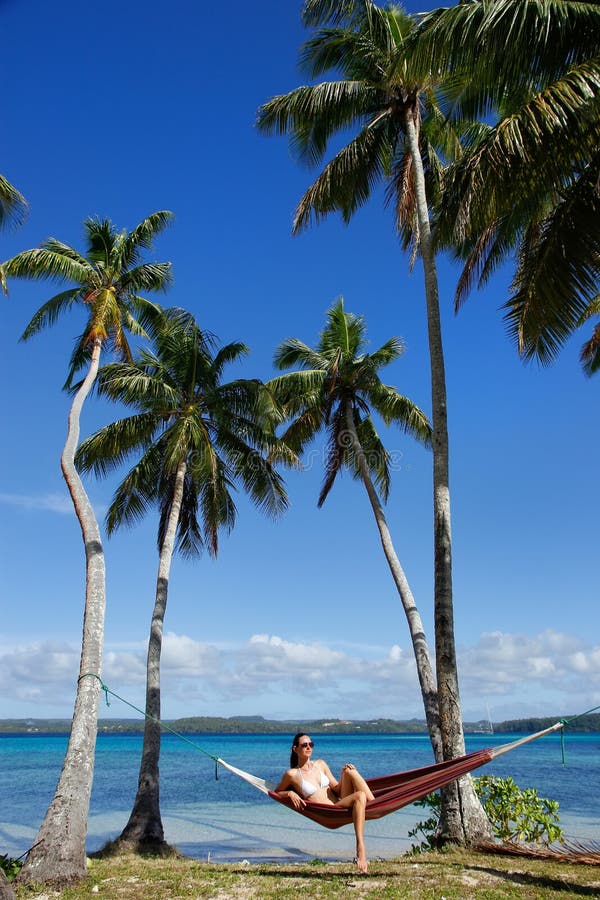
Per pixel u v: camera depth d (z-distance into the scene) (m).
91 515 11.82
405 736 166.62
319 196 14.86
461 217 9.42
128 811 23.02
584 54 9.72
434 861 9.15
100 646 10.77
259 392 17.84
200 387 18.77
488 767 42.19
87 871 9.40
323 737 162.38
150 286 17.03
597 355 18.38
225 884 8.51
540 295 10.23
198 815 23.11
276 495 18.98
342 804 8.18
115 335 16.02
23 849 16.00
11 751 76.25
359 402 20.69
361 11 14.86
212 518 19.34
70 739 9.93
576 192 9.80
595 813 20.36
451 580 11.08
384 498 20.92
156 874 9.34
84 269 15.83
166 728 9.53
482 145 9.33
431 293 12.84
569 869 8.59
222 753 62.91
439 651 10.79
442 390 12.15
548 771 38.00
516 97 11.23
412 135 14.54
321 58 15.44
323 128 15.51
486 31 9.39
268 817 22.52
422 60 10.42
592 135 9.31
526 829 11.38
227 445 19.02
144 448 18.28
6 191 10.44
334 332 21.44
